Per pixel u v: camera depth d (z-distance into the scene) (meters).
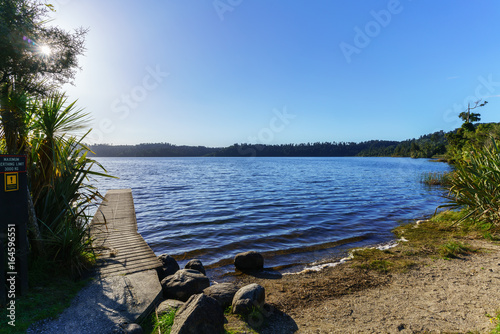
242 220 12.91
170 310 3.85
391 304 4.57
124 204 13.03
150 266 5.38
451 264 6.24
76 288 4.32
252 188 26.98
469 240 7.82
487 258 6.38
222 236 10.23
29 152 4.98
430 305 4.44
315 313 4.35
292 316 4.27
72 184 5.56
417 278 5.62
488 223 8.56
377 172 51.69
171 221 12.78
